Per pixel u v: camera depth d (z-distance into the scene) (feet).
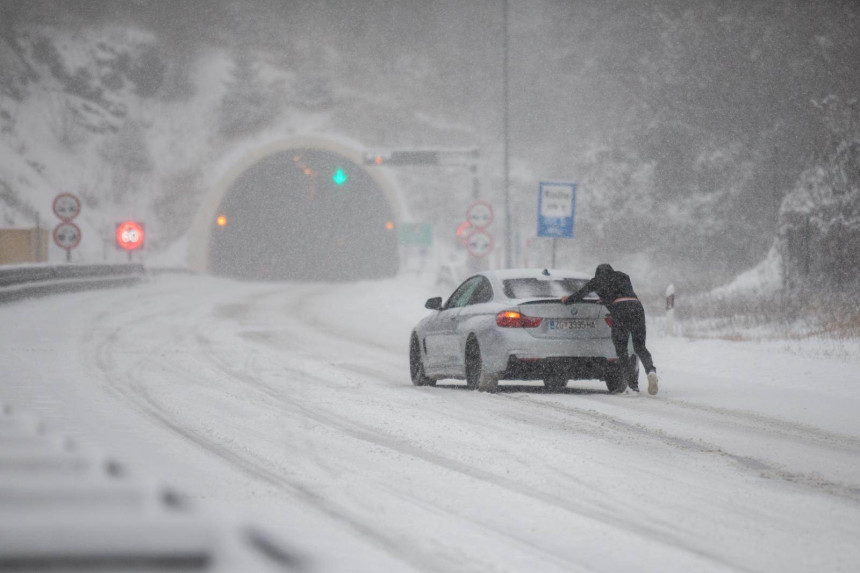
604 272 146.20
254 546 41.39
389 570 48.98
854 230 299.79
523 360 143.13
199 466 80.23
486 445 94.84
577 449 92.89
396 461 85.10
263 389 142.92
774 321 259.80
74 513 21.15
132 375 156.66
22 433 56.70
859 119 318.04
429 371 163.22
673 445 96.73
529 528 60.64
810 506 69.00
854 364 174.70
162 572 17.43
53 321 266.16
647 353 144.77
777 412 126.21
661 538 58.59
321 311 354.13
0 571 17.47
